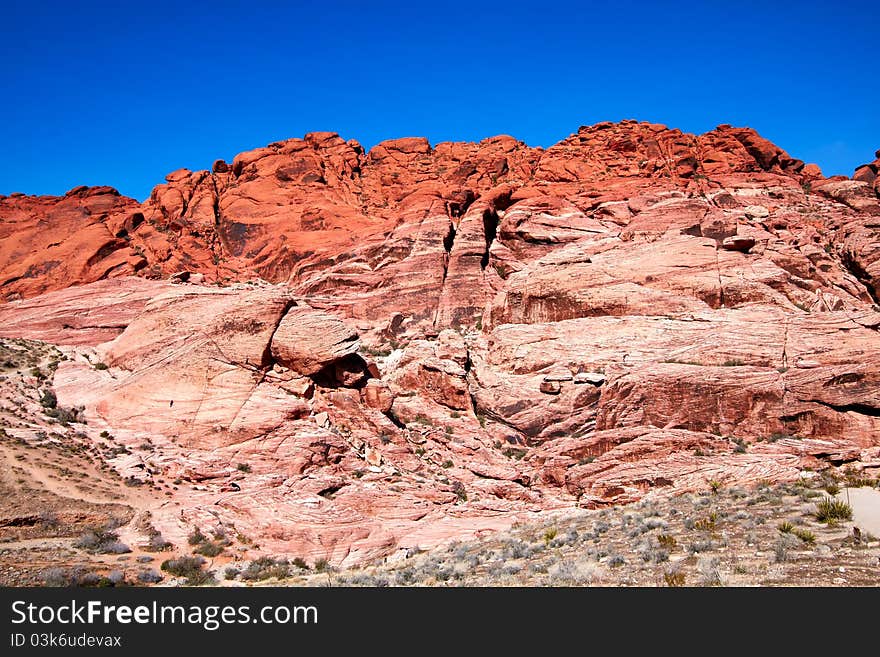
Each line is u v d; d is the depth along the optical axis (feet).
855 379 128.67
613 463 126.11
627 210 192.95
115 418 128.06
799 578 50.65
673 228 176.96
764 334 138.21
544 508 122.11
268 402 126.31
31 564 79.87
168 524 98.37
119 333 170.71
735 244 159.53
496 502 121.49
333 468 118.42
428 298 175.94
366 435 128.36
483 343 158.71
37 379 140.97
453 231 192.75
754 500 87.56
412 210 193.77
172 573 84.79
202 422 124.57
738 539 66.28
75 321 173.47
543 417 137.39
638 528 78.69
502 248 186.39
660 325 144.97
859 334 133.39
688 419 131.34
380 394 135.85
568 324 151.02
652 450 126.72
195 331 136.56
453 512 116.37
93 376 141.79
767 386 131.23
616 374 138.00
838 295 156.35
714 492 105.50
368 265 185.57
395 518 111.34
